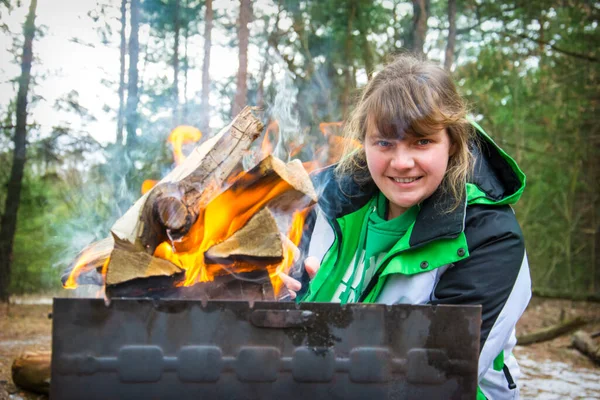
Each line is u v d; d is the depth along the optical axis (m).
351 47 7.58
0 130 7.07
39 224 7.98
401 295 1.29
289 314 1.05
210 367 1.04
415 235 1.26
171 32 7.34
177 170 1.33
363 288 1.41
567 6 7.81
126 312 1.03
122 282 1.15
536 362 4.37
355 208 1.46
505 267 1.21
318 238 1.52
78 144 6.90
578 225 8.52
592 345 4.57
